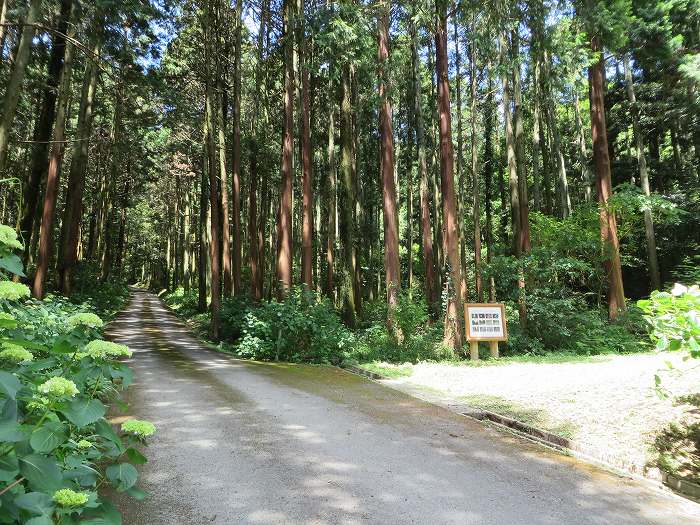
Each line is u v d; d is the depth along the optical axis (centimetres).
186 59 2569
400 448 529
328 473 446
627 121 2628
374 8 1520
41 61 1883
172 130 2720
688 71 1939
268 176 2866
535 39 1509
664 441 529
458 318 1362
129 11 1609
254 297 2433
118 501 369
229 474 434
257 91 2539
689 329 386
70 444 217
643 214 2205
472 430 619
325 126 3005
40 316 620
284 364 1319
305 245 1958
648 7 1875
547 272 1562
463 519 357
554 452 540
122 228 4994
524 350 1433
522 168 1736
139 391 808
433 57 2589
